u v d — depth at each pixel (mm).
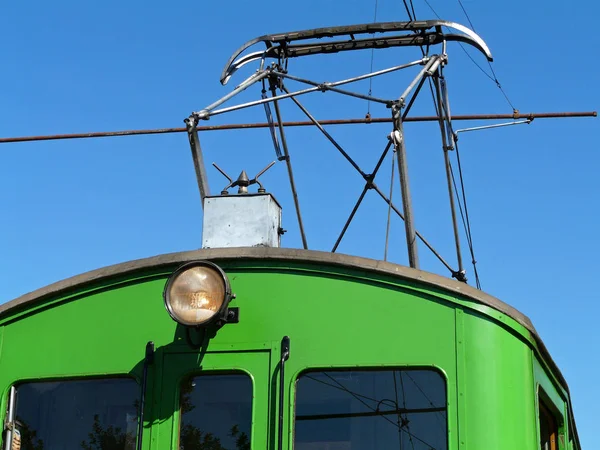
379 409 5387
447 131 7422
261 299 5680
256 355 5578
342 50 7559
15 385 5922
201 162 6691
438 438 5281
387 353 5465
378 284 5594
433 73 6957
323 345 5539
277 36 7434
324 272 5664
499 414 5328
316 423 5414
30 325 6016
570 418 7641
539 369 6023
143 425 5578
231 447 5457
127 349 5781
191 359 5641
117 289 5930
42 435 5770
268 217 6250
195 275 5562
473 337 5430
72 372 5828
